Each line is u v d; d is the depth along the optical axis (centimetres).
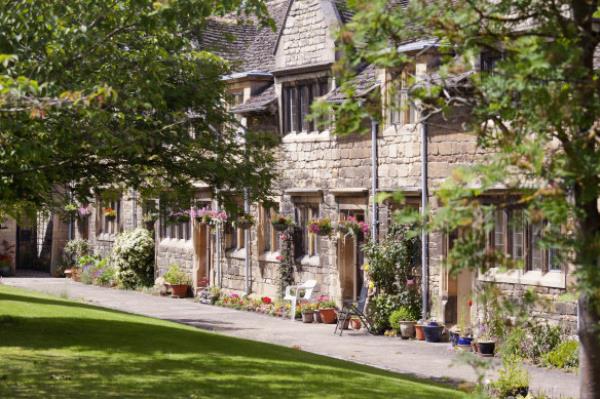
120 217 3384
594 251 711
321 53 2295
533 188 717
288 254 2453
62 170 1426
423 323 1970
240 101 2620
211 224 2659
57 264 3669
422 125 1969
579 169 707
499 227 1797
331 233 2280
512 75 710
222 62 1603
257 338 1997
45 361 1320
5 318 1736
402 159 2069
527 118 726
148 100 1321
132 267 3144
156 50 1304
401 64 889
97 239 3503
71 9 1209
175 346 1532
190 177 1578
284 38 2422
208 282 2842
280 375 1300
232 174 1535
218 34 2525
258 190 1603
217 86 1588
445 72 805
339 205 2275
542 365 1641
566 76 724
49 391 1105
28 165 1212
